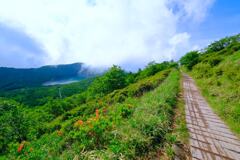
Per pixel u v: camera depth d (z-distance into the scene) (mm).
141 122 5578
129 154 4168
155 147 4688
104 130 5441
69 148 5598
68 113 23203
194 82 21984
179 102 10602
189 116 7855
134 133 4965
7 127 19172
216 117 7844
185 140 5340
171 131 5844
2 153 13148
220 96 10812
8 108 22203
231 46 37281
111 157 4020
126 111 7770
